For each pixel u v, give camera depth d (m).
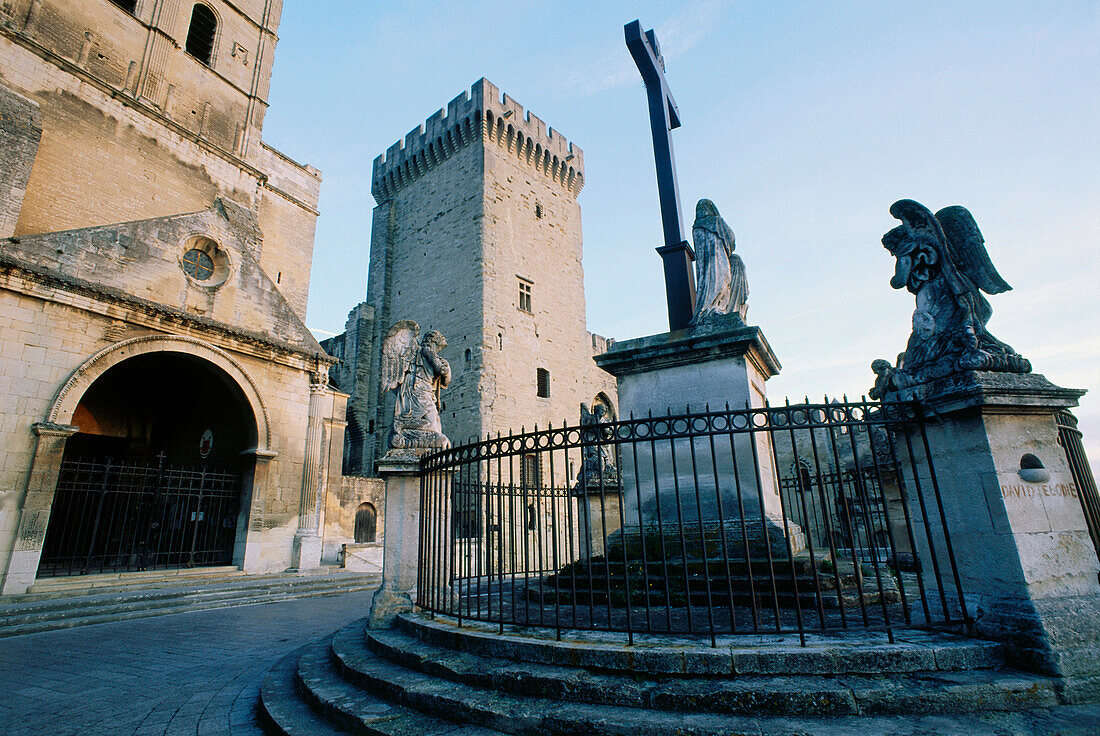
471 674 4.34
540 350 32.81
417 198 36.28
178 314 15.85
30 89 18.70
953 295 4.68
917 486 4.37
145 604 11.99
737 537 6.60
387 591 6.65
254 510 16.83
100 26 21.44
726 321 7.48
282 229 28.56
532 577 12.29
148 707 5.59
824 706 3.38
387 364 8.20
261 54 27.53
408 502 6.99
